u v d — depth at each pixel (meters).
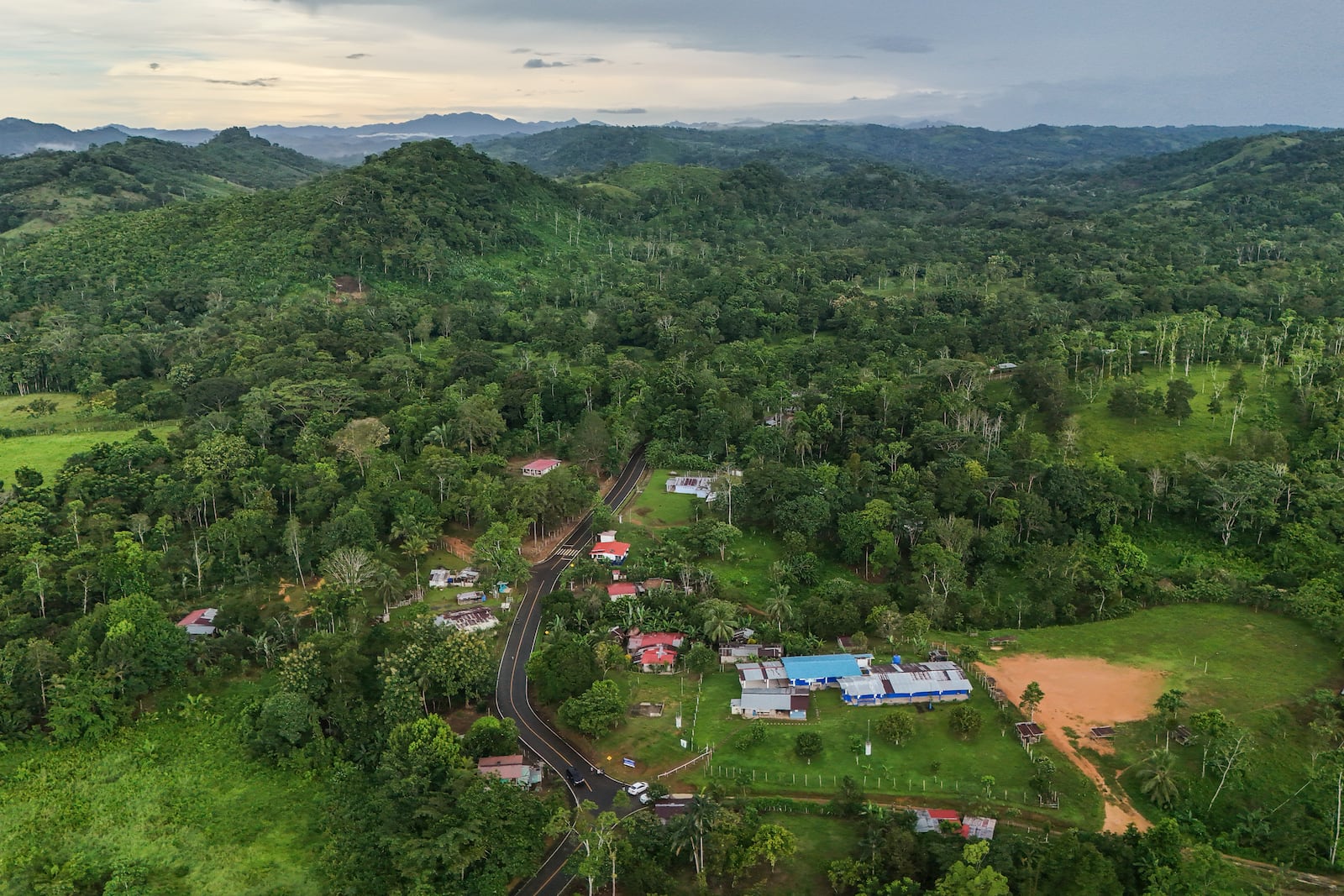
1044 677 127.44
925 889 88.69
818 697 123.19
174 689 128.12
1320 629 135.88
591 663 124.25
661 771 109.75
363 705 118.00
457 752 107.12
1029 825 99.25
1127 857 89.00
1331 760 106.19
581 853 95.81
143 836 102.56
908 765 108.88
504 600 150.38
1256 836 98.38
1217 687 123.38
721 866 92.31
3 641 129.12
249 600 144.75
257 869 97.38
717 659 131.38
